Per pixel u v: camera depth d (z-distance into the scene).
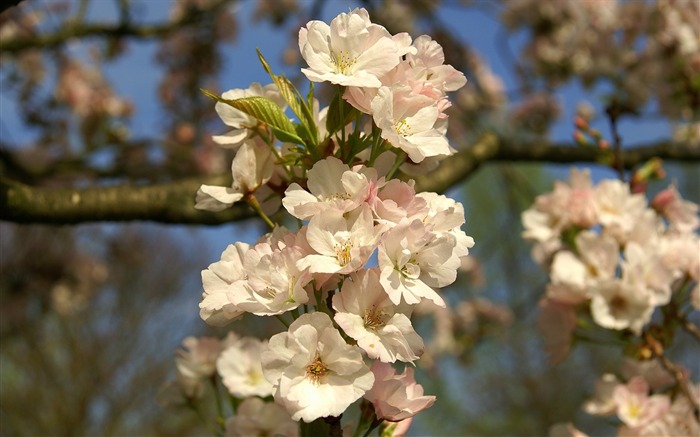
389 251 0.47
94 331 4.13
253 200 0.54
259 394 0.69
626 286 0.78
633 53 1.66
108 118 2.21
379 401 0.49
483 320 2.31
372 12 1.45
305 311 0.51
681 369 0.80
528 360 5.23
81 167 1.88
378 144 0.51
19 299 3.01
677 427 0.75
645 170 0.90
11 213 0.82
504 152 1.30
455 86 0.52
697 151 1.44
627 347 0.81
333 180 0.49
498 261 3.80
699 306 0.80
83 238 3.16
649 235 0.82
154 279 4.27
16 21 1.88
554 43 2.06
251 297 0.48
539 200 0.90
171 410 0.76
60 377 4.07
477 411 5.30
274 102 0.54
